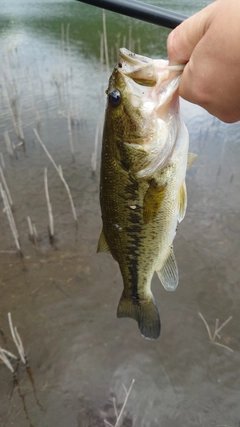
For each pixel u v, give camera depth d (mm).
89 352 547
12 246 721
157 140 266
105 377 517
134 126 267
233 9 164
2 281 650
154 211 290
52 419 471
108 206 312
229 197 834
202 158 973
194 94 191
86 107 1241
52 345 555
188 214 788
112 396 496
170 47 213
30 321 586
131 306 362
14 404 487
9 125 1139
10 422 468
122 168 288
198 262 679
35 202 836
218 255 691
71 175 923
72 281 655
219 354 539
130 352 548
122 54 260
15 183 894
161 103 251
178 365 529
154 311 354
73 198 847
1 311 600
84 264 688
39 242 732
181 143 271
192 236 735
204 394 494
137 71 255
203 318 565
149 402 488
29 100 1280
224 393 493
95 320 590
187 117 1182
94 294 633
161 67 249
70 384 509
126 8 290
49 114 1200
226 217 777
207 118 1177
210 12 186
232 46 166
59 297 625
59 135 1098
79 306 611
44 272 671
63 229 764
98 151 1020
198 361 532
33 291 634
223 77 176
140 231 308
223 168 931
